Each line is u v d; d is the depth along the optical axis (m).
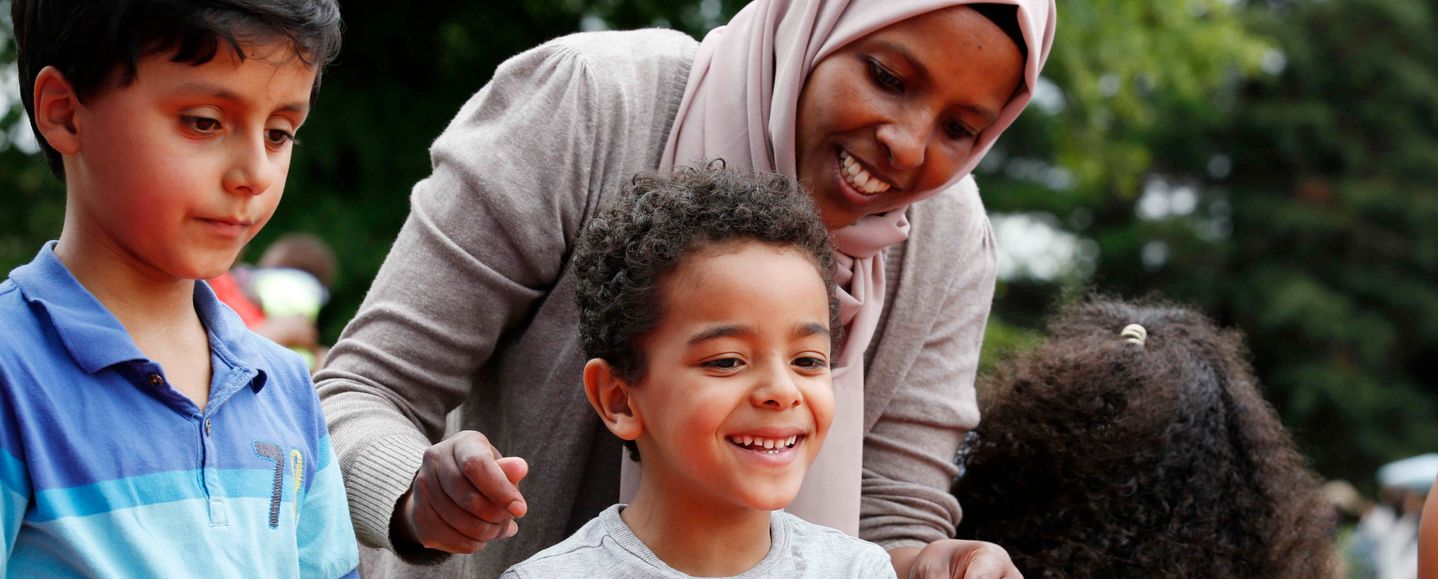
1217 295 19.98
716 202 2.06
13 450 1.66
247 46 1.70
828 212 2.41
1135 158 14.75
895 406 2.72
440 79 9.23
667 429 2.01
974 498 2.86
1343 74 21.03
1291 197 20.92
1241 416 2.82
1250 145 20.84
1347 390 18.89
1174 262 19.94
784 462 2.00
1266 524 2.77
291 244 5.84
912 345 2.69
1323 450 19.39
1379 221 20.34
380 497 2.17
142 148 1.70
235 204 1.75
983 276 2.81
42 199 8.88
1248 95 21.12
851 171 2.36
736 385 1.98
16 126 8.94
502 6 9.15
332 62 1.99
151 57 1.68
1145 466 2.70
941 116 2.34
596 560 2.06
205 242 1.75
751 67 2.45
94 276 1.79
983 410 2.99
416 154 8.98
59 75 1.71
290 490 1.90
